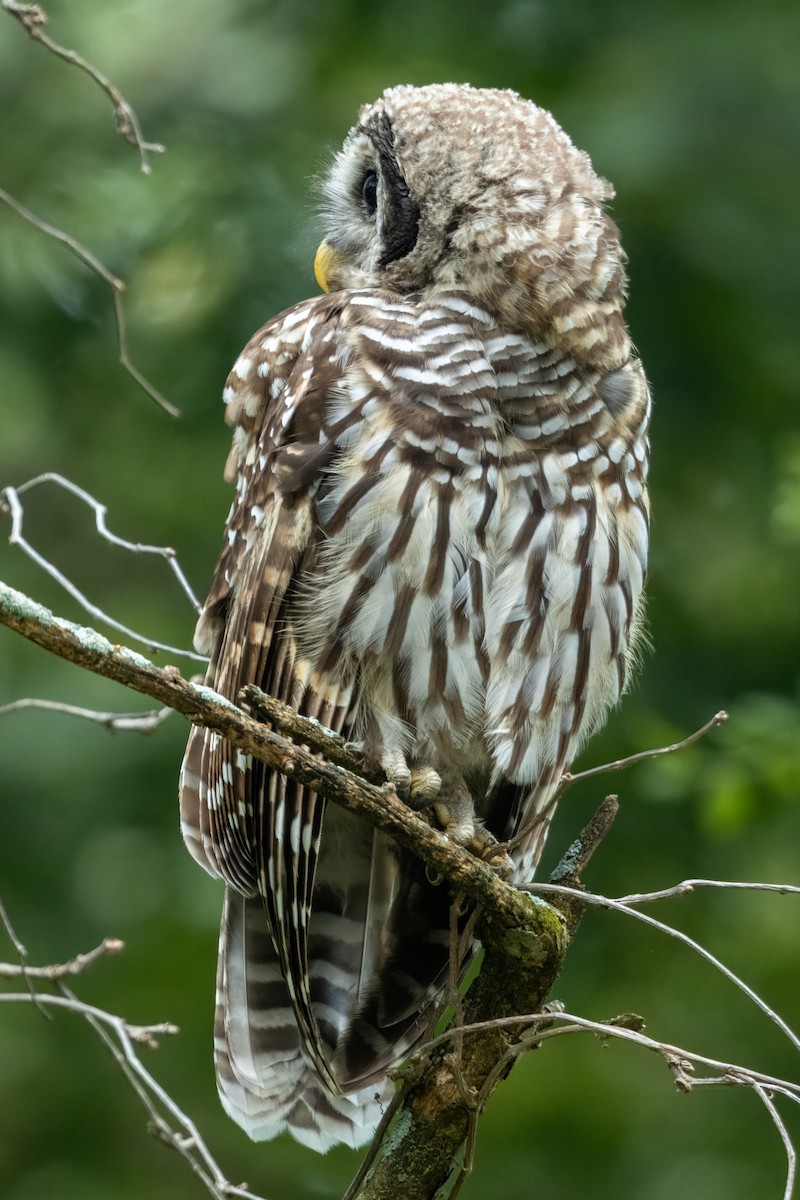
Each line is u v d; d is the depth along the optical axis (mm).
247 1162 12094
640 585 7387
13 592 5145
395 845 7172
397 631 6855
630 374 7285
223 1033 7453
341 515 6836
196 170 13438
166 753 12422
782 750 10297
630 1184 11953
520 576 6953
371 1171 6188
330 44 13672
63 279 13250
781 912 12211
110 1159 12211
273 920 6883
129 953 12469
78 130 13594
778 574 12984
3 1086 12305
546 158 7492
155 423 13453
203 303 13312
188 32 14008
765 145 12891
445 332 7020
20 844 12484
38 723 12375
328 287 8297
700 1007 12250
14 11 6586
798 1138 11992
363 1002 7289
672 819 12281
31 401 13531
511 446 6980
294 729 5660
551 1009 6285
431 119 7586
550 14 13250
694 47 13039
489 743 7152
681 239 12875
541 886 6082
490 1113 12227
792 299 12922
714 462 13156
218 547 13609
